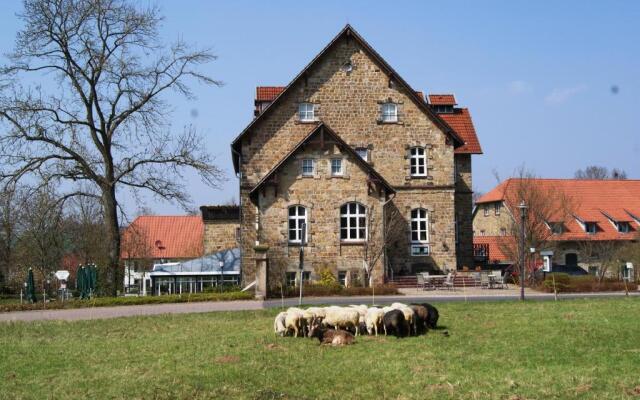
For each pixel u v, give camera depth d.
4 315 32.62
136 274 68.25
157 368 17.58
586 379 15.40
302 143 44.16
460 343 20.30
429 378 15.87
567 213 60.75
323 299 36.62
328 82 47.88
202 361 18.31
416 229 47.66
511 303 31.06
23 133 40.56
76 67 41.81
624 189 67.88
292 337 21.89
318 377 16.19
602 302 30.94
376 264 44.00
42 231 53.44
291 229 44.31
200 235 76.19
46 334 25.19
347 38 48.12
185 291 54.12
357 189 44.44
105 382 16.16
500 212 67.88
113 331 25.56
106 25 42.06
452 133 47.97
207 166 43.88
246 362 18.00
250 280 45.88
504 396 14.22
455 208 52.88
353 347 19.97
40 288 59.25
